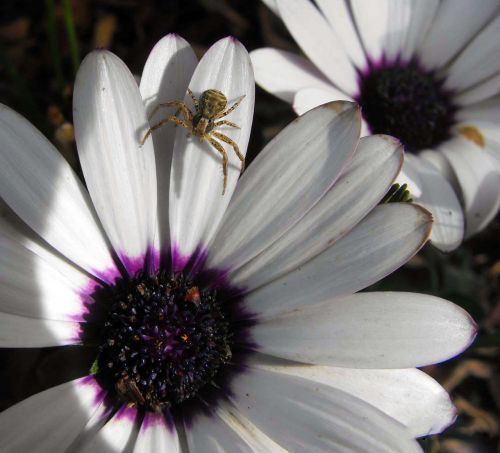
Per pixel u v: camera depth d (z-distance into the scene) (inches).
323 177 3.2
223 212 3.4
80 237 3.1
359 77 4.4
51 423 2.8
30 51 5.5
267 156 3.3
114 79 3.0
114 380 3.3
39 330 2.9
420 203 4.0
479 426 5.0
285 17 3.8
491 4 4.4
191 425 3.3
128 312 3.4
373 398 3.2
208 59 3.2
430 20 4.5
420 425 3.2
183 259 3.5
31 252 2.9
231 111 3.3
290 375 3.3
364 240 3.2
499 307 5.1
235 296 3.5
